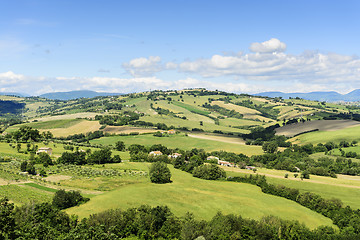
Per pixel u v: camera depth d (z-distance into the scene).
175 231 75.31
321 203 102.81
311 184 135.75
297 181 140.62
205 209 93.69
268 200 108.94
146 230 74.12
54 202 89.00
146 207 82.50
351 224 87.56
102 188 118.00
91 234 67.00
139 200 96.38
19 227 67.00
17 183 112.88
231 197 108.75
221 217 78.81
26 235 61.84
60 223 72.38
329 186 132.62
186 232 71.25
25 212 73.31
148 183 126.94
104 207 88.75
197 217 86.69
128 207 89.44
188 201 100.00
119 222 74.44
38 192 103.75
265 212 94.75
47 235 63.50
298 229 78.88
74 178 131.25
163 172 129.62
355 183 140.12
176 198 102.38
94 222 72.69
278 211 97.38
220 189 121.88
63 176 134.50
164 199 100.06
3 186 104.81
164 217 79.06
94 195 106.00
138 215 78.38
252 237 74.12
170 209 90.19
